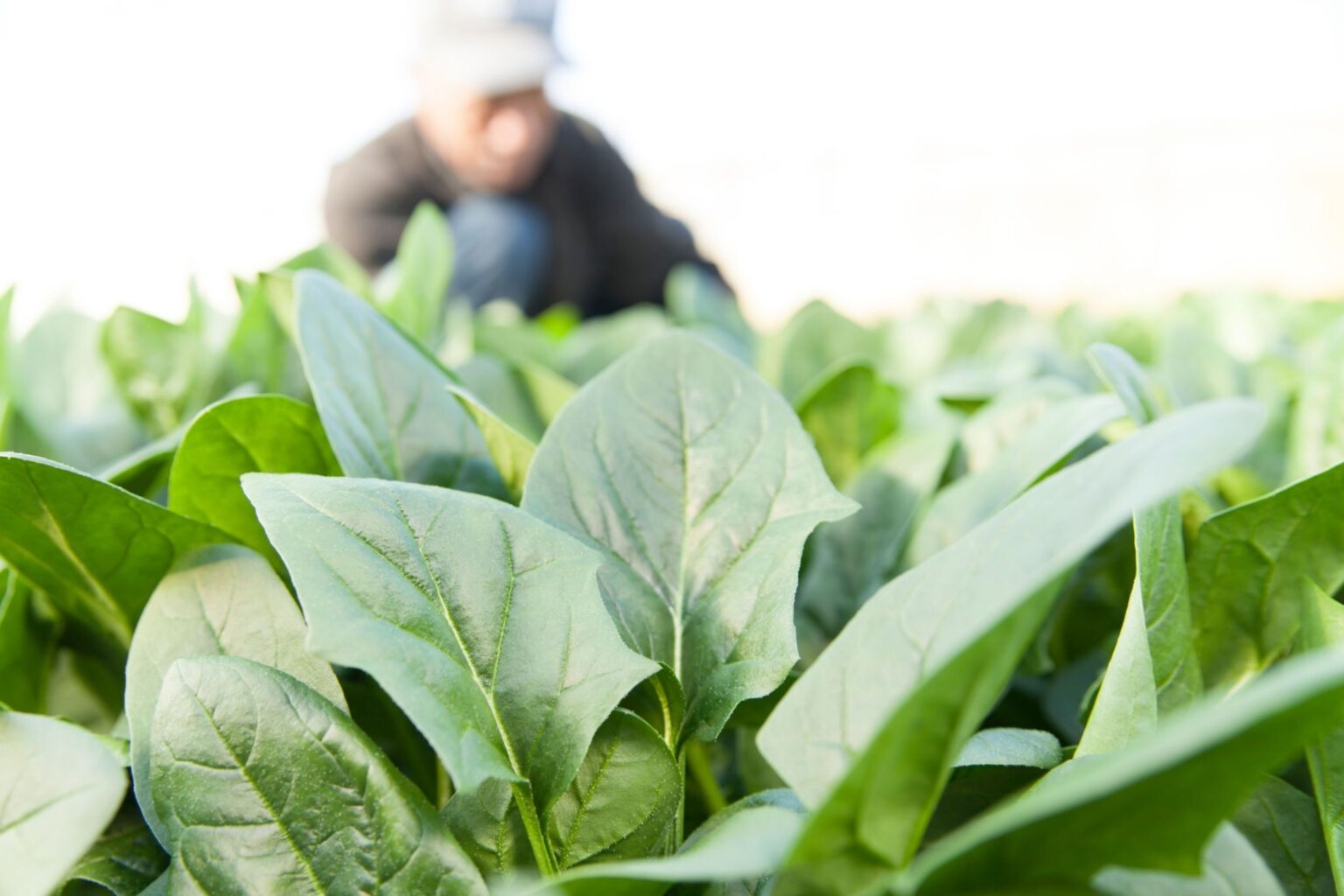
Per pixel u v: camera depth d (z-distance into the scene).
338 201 2.84
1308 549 0.41
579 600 0.33
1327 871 0.35
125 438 0.70
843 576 0.54
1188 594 0.41
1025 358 0.82
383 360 0.49
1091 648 0.56
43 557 0.41
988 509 0.47
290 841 0.30
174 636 0.35
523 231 2.63
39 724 0.30
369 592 0.30
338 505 0.32
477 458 0.48
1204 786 0.22
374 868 0.30
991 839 0.23
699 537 0.38
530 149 2.72
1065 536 0.25
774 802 0.32
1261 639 0.42
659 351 0.43
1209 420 0.23
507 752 0.31
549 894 0.25
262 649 0.35
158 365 0.67
